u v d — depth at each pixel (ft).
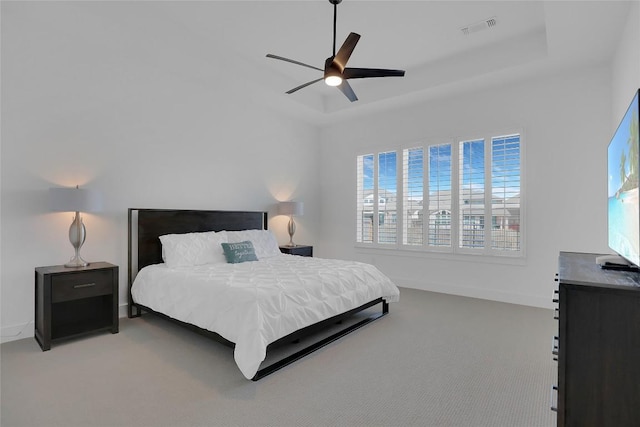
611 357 4.45
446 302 13.96
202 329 8.83
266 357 8.57
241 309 7.91
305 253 17.63
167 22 10.78
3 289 9.55
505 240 14.06
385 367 8.05
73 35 10.75
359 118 18.71
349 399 6.64
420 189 16.52
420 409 6.31
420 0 9.78
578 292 4.59
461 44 12.48
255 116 16.80
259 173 17.01
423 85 14.38
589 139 12.26
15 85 9.75
